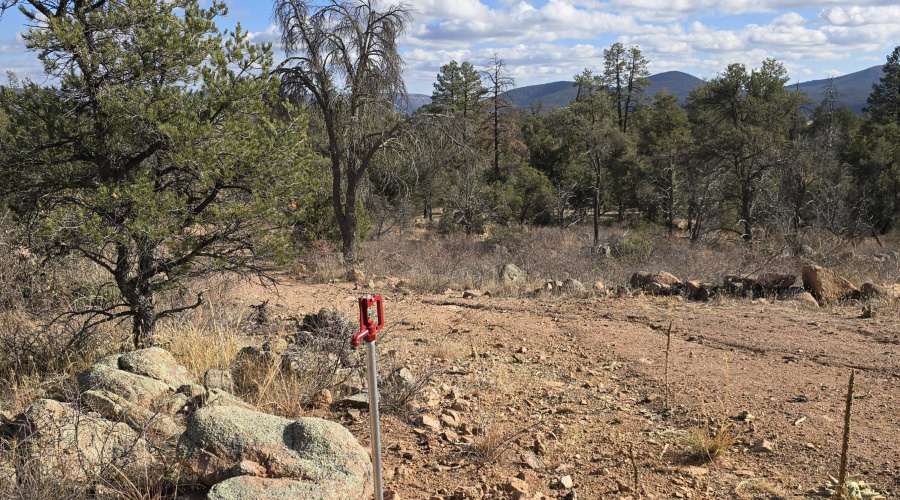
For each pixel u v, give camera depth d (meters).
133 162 7.25
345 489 3.71
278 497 3.51
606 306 11.48
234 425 4.10
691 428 5.47
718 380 6.85
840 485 3.21
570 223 47.75
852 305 10.95
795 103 48.66
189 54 7.09
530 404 6.26
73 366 6.82
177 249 6.71
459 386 6.84
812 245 18.55
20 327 7.25
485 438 5.16
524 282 15.27
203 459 3.97
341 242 21.55
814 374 6.97
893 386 6.45
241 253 7.26
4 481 3.83
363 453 4.03
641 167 50.00
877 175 40.00
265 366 6.62
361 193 23.45
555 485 4.45
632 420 5.78
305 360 6.62
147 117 6.68
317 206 21.67
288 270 17.12
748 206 36.03
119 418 4.77
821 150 34.81
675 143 46.16
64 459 4.05
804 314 10.23
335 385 6.37
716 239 36.72
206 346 7.27
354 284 15.11
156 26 6.92
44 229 6.35
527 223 46.69
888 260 17.11
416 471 4.68
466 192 38.91
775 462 4.77
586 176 50.38
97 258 6.92
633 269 18.36
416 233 39.75
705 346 8.42
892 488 4.25
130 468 4.18
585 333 9.38
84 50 6.59
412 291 14.01
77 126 6.95
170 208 6.62
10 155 6.84
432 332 9.52
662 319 10.18
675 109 57.16
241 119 7.30
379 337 8.60
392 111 21.84
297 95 20.66
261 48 7.37
